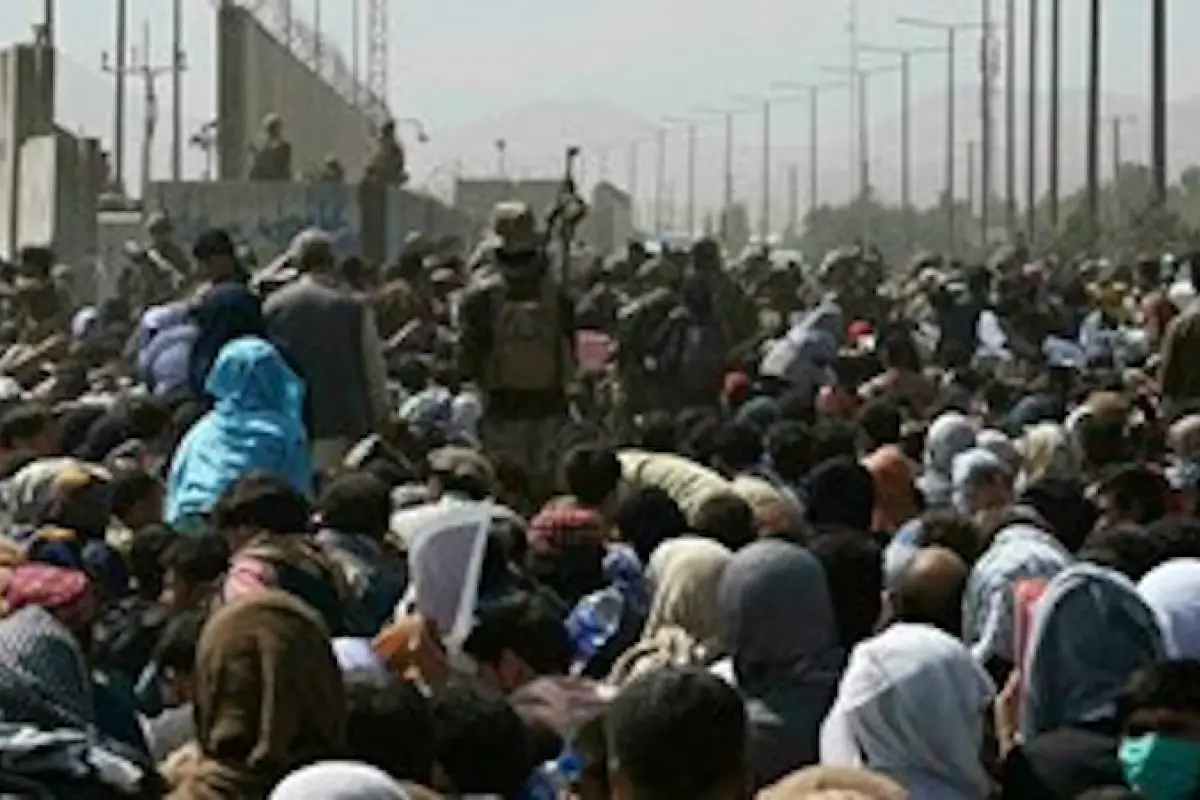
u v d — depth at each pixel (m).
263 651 12.55
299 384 25.36
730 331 44.97
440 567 17.12
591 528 20.02
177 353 32.09
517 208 31.45
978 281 50.16
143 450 26.42
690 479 23.25
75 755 12.34
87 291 68.50
